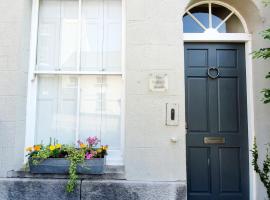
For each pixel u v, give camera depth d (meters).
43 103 3.59
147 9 3.37
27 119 3.49
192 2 3.71
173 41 3.34
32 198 3.18
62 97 3.60
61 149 3.27
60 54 3.63
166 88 3.27
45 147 3.34
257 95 3.54
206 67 3.77
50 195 3.18
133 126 3.25
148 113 3.26
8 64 3.35
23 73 3.43
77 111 3.54
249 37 3.74
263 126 3.42
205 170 3.64
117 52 3.62
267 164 3.10
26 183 3.20
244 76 3.76
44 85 3.62
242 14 3.80
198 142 3.67
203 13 3.90
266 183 3.08
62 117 3.57
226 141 3.67
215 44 3.80
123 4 3.58
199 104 3.73
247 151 3.65
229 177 3.63
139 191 3.16
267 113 3.38
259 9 3.46
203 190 3.61
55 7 3.68
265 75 3.42
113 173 3.24
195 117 3.71
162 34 3.34
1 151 3.28
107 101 3.57
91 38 3.64
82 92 3.59
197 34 3.74
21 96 3.40
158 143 3.24
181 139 3.24
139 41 3.33
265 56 3.03
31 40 3.57
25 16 3.47
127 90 3.28
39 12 3.67
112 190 3.17
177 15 3.37
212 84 3.76
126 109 3.27
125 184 3.17
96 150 3.28
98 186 3.17
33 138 3.50
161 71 3.30
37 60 3.62
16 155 3.31
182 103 3.27
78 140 3.49
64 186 3.18
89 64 3.62
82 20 3.66
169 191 3.16
